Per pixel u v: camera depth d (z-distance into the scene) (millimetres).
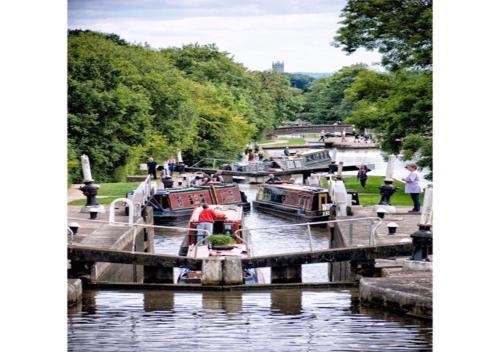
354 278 28219
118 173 61969
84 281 27625
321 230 48312
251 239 41812
